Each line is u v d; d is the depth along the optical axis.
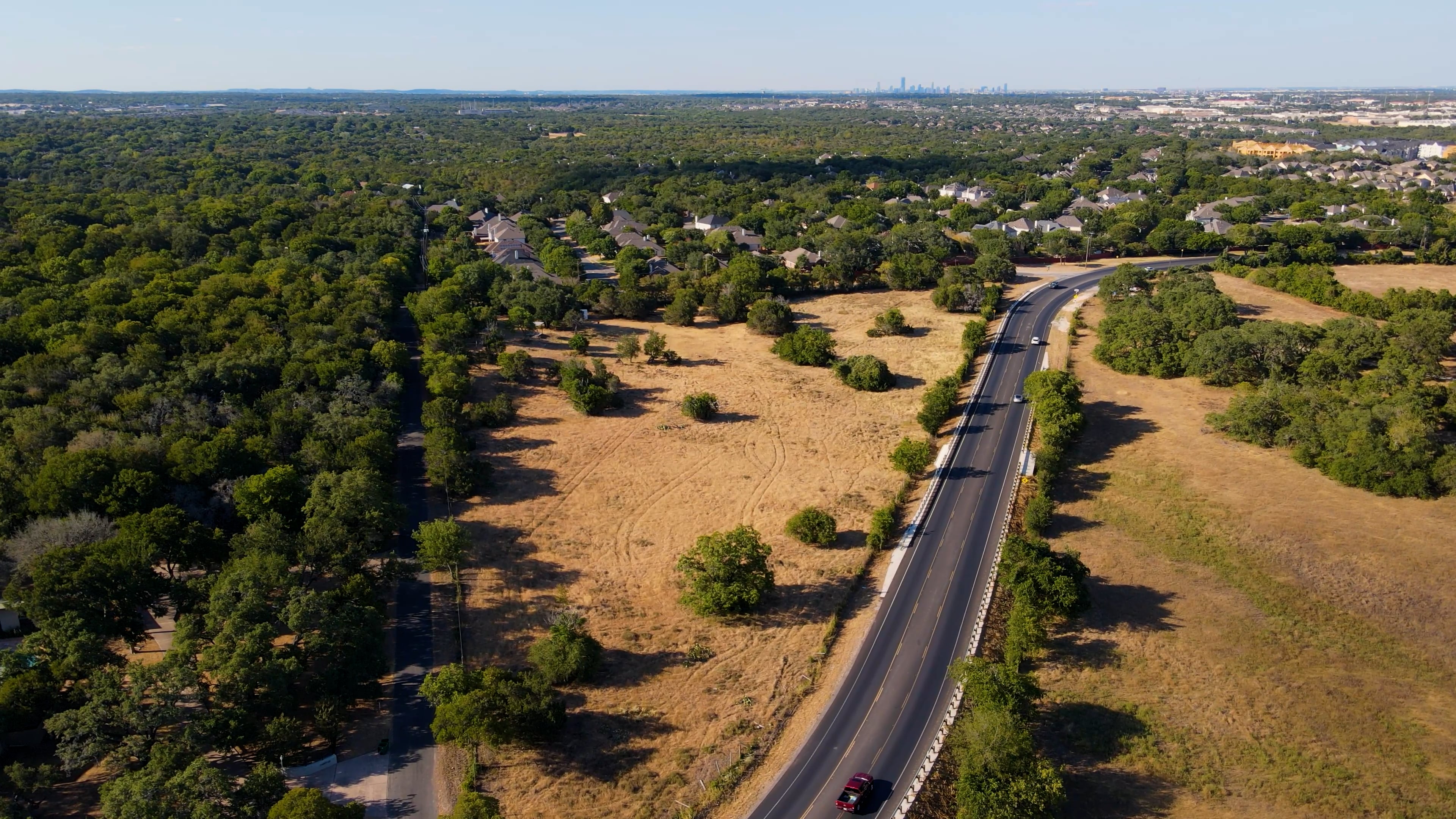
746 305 174.62
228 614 64.94
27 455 87.69
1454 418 107.88
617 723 65.62
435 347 139.25
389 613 77.81
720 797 58.50
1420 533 89.75
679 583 84.06
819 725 65.44
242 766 58.97
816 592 82.88
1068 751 62.66
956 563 87.31
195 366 113.12
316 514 80.12
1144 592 82.00
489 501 99.50
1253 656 73.06
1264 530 91.25
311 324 132.25
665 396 133.62
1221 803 57.94
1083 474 106.12
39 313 127.38
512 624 76.94
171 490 86.81
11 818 51.94
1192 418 120.25
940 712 66.44
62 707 58.94
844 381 139.12
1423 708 67.44
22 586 68.75
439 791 58.53
